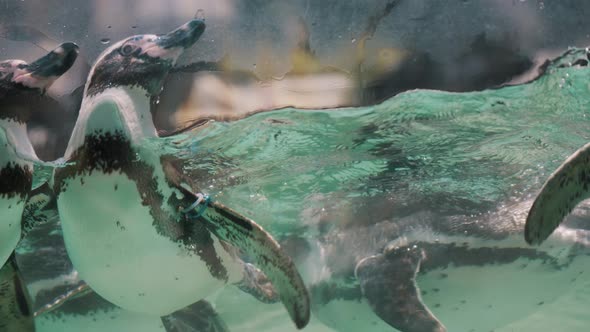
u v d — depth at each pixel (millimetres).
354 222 1587
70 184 1292
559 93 1455
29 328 1328
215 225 1305
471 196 1634
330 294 1545
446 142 1603
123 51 1313
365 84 1414
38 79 1271
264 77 1401
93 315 1673
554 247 1486
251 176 1646
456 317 1528
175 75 1391
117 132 1276
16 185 1279
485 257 1486
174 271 1355
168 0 1388
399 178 1676
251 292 1529
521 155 1673
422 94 1421
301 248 1647
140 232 1309
